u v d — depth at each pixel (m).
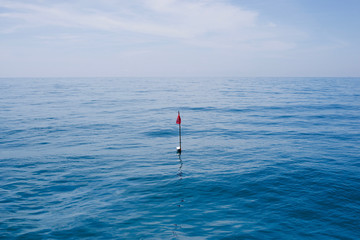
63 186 12.28
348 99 58.09
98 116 35.66
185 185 12.22
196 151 18.52
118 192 11.55
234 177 13.09
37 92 81.12
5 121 30.80
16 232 8.32
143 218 9.26
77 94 75.19
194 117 35.25
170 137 23.36
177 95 74.31
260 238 7.96
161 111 41.19
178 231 8.41
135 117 35.19
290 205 10.02
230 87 120.12
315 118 32.72
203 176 13.38
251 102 53.94
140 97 67.31
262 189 11.55
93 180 13.04
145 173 14.00
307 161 15.43
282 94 75.50
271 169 14.11
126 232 8.36
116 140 22.11
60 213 9.67
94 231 8.41
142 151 18.64
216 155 17.42
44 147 19.58
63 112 38.91
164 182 12.65
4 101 53.19
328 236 8.04
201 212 9.66
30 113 37.34
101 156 17.34
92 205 10.32
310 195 10.84
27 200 10.79
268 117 34.38
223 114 37.81
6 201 10.65
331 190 11.25
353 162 15.09
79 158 16.84
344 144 19.67
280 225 8.67
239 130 26.08
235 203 10.34
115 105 49.06
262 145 19.91
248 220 9.04
